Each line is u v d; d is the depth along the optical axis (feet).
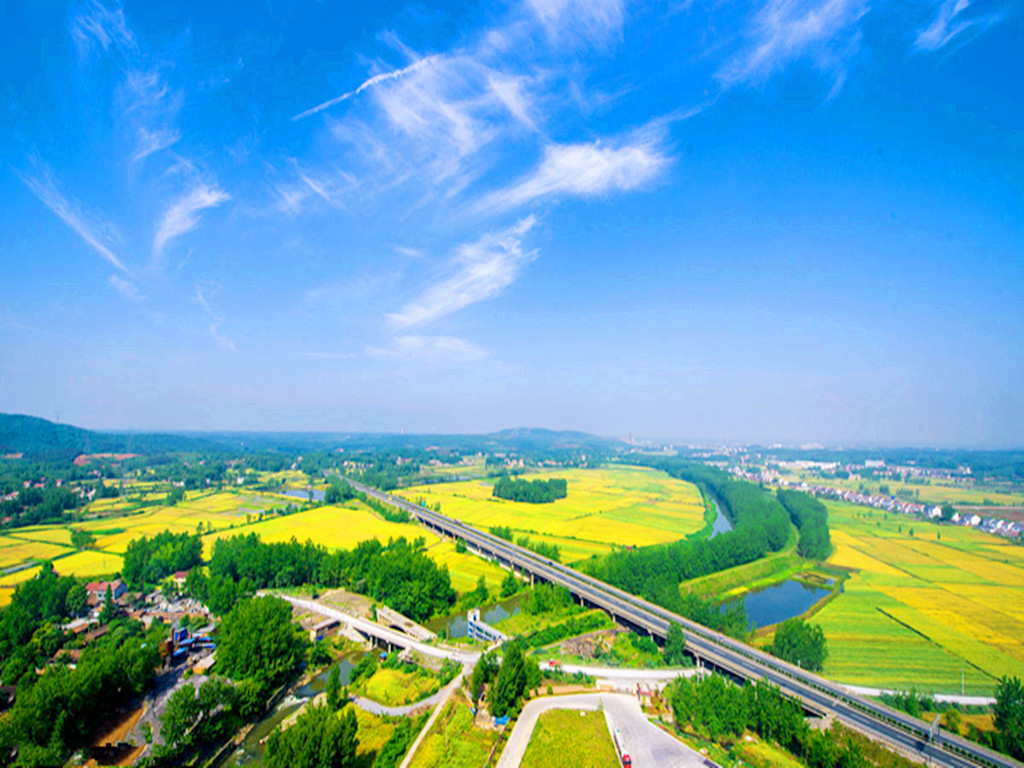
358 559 569.23
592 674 366.43
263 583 549.95
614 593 526.98
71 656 374.43
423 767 261.85
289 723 321.73
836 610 516.32
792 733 283.38
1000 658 411.95
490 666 342.44
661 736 292.81
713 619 459.32
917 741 285.43
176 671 377.09
